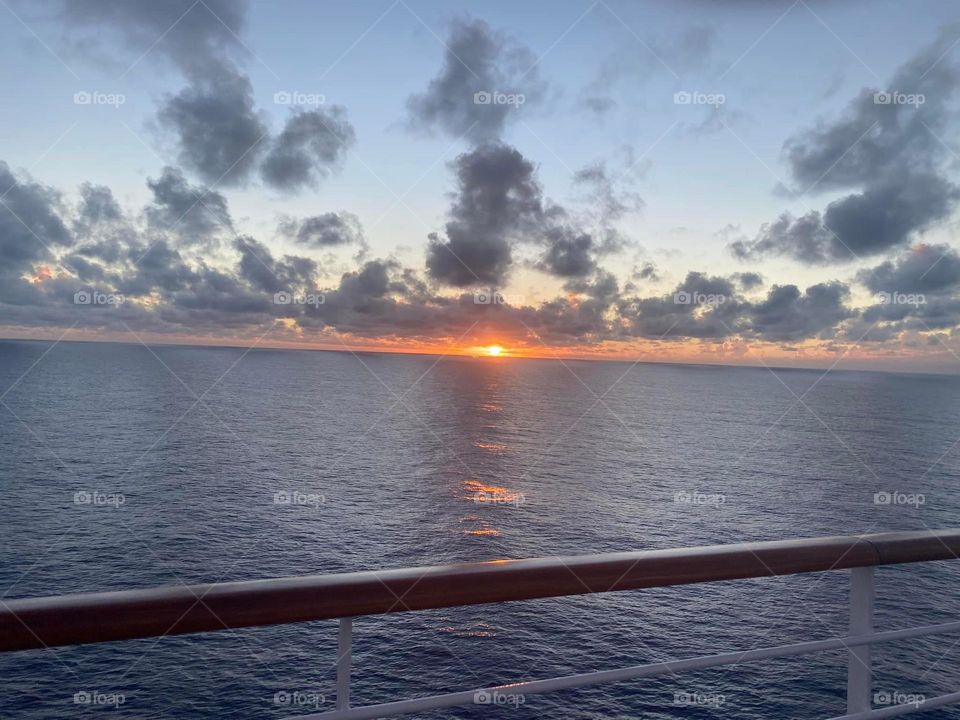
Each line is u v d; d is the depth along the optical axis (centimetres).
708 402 14650
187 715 1631
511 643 2153
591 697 1770
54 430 7569
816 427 10431
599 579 178
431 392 14250
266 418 9381
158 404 10288
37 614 137
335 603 157
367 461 6450
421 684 1833
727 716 1680
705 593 2738
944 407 14562
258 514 4288
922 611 2564
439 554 3647
